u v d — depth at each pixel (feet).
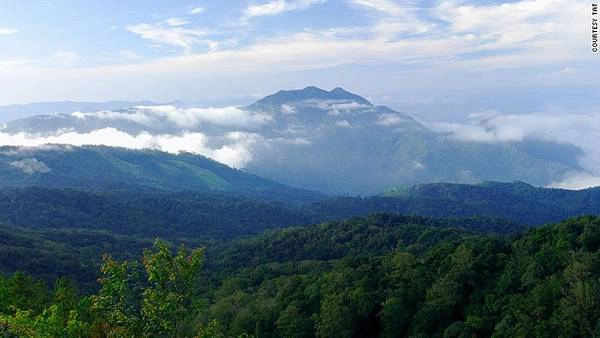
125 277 70.64
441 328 193.77
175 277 68.95
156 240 71.82
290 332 226.38
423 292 213.87
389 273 234.99
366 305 215.72
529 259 194.18
